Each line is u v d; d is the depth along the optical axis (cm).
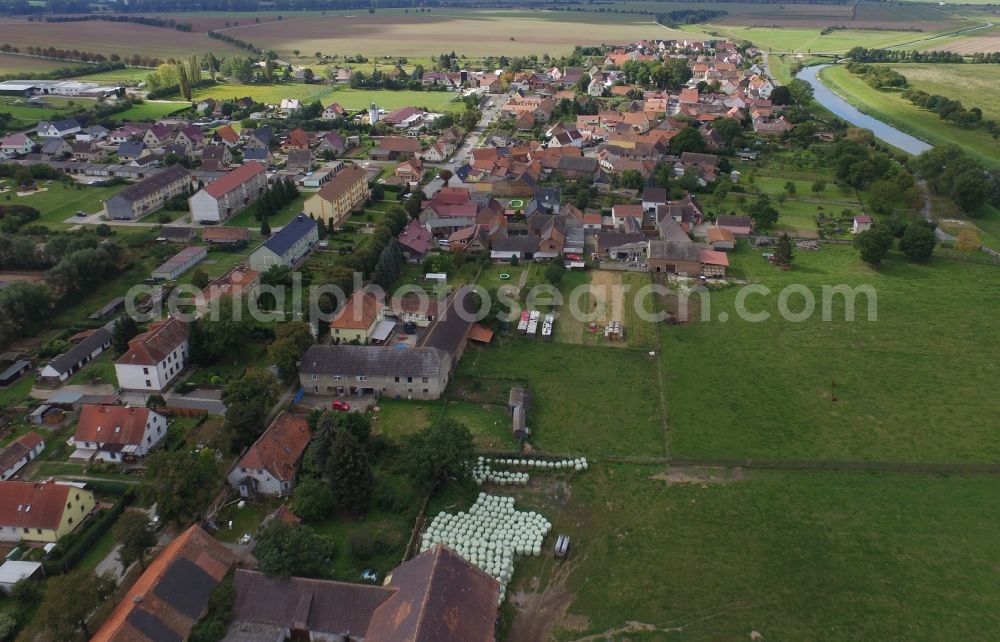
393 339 13738
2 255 15750
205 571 7819
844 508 9781
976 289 16275
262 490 9769
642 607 8188
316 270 16550
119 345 12825
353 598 7550
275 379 11806
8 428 10956
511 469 10494
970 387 12556
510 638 7762
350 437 9431
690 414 11819
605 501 9906
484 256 17588
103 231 18338
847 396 12325
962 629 7950
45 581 8225
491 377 12762
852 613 8144
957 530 9406
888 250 18300
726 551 9019
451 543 8925
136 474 9988
